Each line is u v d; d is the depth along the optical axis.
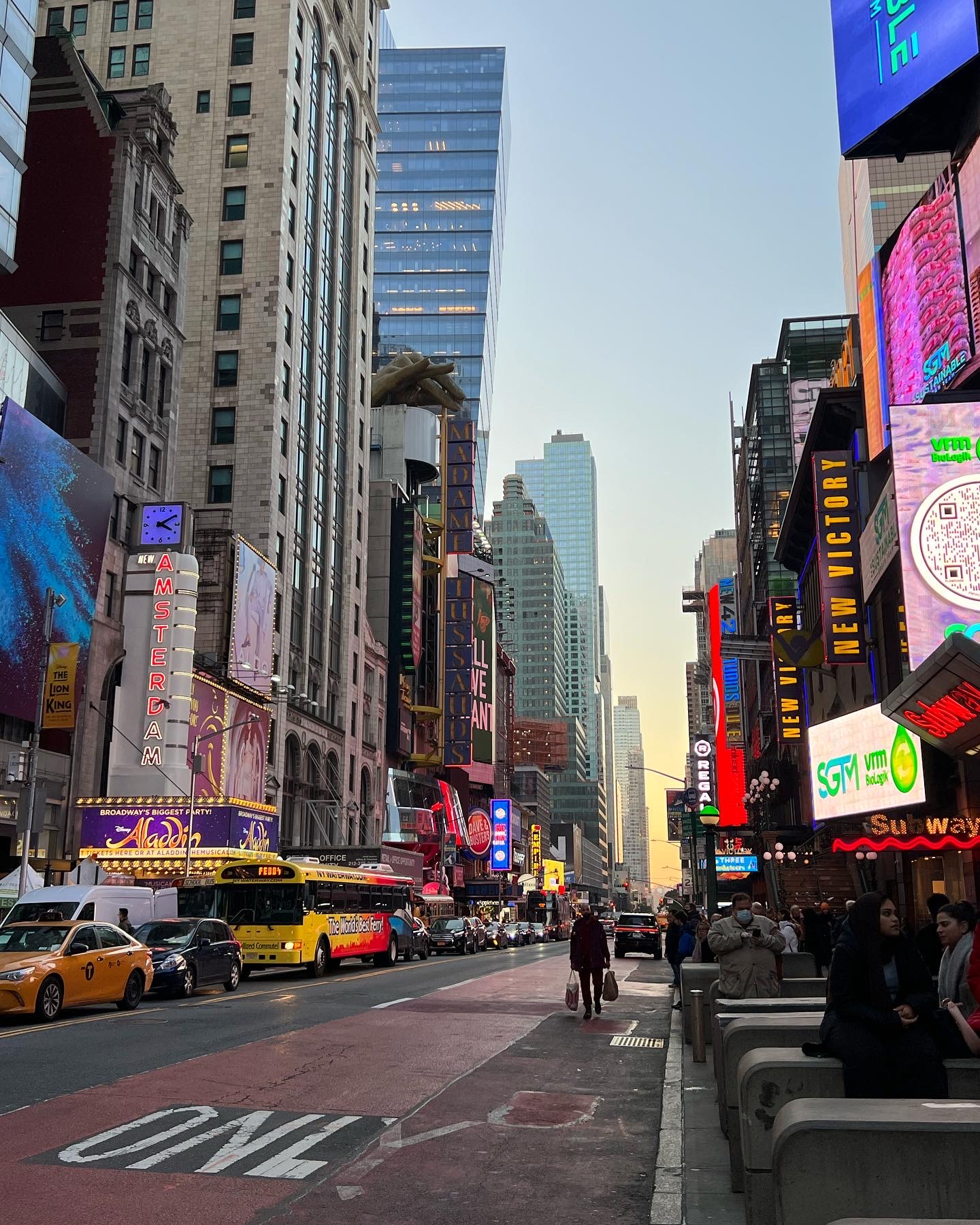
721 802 68.62
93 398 50.97
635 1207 7.82
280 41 72.81
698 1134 9.91
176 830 45.34
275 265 69.06
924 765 30.66
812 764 39.69
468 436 112.56
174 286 59.16
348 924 36.34
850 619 37.97
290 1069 13.35
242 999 24.16
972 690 17.27
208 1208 7.49
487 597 118.75
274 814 50.31
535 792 193.38
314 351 75.88
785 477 90.06
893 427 29.36
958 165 35.47
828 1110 5.21
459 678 110.31
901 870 37.16
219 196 70.75
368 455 89.50
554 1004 23.58
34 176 54.19
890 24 37.19
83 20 75.44
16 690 40.56
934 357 35.84
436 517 123.50
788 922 25.45
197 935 25.77
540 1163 9.05
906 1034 6.07
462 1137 9.90
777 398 92.75
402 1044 16.00
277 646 66.19
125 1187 7.95
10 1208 7.36
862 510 38.72
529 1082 12.97
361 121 90.00
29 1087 11.70
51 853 44.78
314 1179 8.33
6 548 39.78
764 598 87.44
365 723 86.94
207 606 57.81
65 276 52.75
